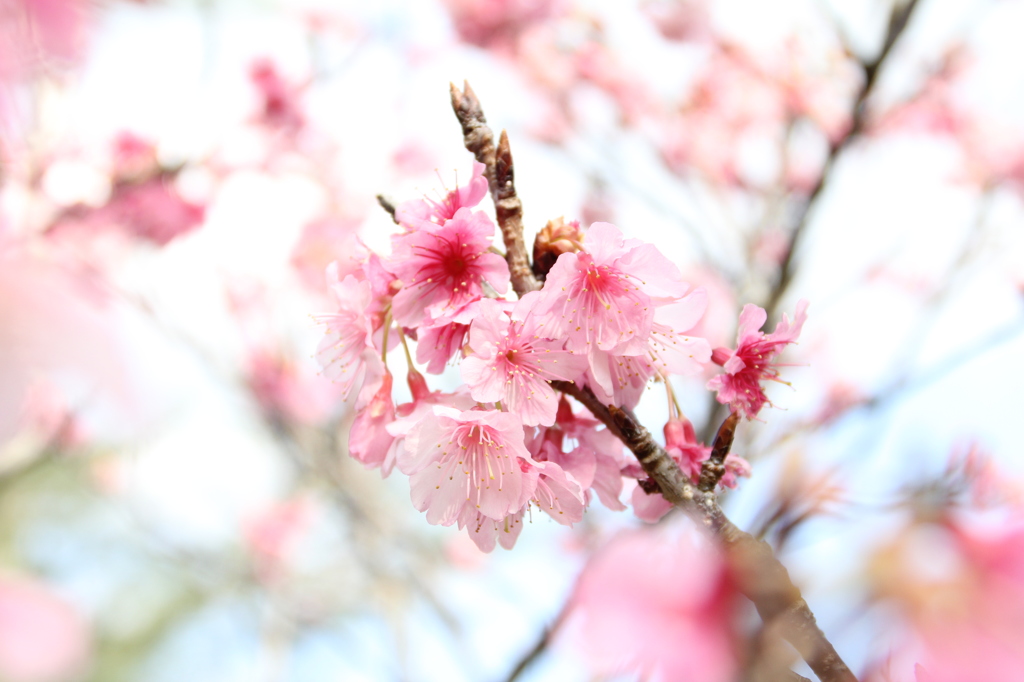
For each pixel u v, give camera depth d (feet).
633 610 1.42
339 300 1.71
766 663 1.41
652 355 1.65
